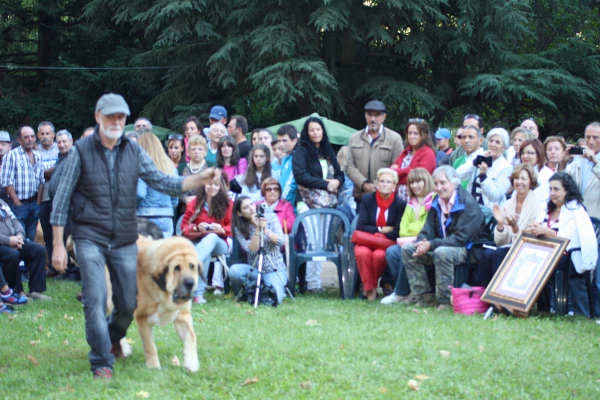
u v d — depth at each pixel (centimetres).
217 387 480
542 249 720
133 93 2481
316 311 729
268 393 468
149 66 2311
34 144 1023
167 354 561
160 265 477
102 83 2422
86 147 481
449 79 2248
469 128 874
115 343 534
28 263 831
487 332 631
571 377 511
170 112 2300
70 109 2497
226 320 684
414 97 2048
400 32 2081
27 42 2717
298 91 1898
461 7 2003
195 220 827
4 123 2497
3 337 633
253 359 538
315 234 859
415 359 538
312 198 895
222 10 2047
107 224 480
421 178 811
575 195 730
